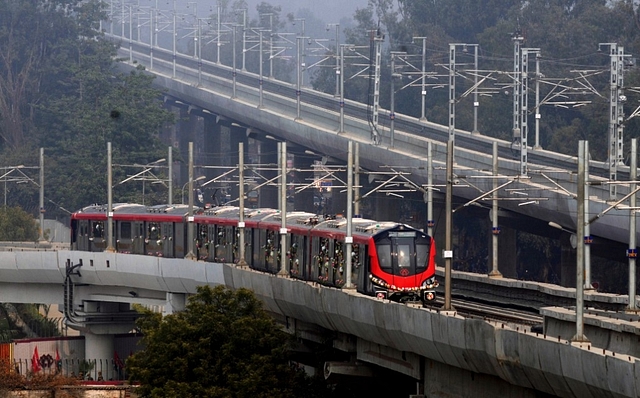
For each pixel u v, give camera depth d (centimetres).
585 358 13325
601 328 16262
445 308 17862
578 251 14625
